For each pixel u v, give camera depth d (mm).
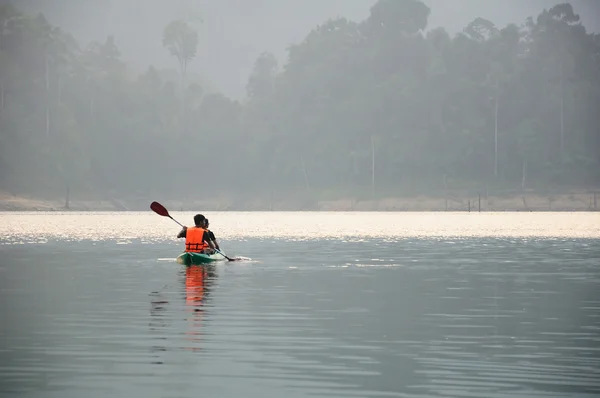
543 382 17984
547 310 28375
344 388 17531
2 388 17531
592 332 23953
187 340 22609
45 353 20828
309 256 53438
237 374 18672
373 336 23281
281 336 23234
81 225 118938
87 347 21594
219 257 48500
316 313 27609
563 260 50156
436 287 35375
